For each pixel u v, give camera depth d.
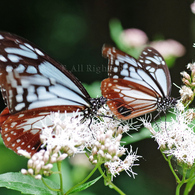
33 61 0.81
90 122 0.83
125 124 0.85
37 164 0.80
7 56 0.80
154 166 1.11
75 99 0.83
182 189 1.05
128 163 0.83
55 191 0.81
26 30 1.36
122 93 0.84
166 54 0.98
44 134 0.81
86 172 0.93
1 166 0.93
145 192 1.03
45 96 0.82
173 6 1.36
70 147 0.81
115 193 1.00
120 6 1.46
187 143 0.83
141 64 0.84
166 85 0.84
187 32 1.31
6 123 0.81
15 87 0.81
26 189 0.80
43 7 1.37
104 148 0.82
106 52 0.83
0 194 0.93
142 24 1.44
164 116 0.86
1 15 1.36
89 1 1.43
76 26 1.38
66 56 1.34
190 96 0.85
